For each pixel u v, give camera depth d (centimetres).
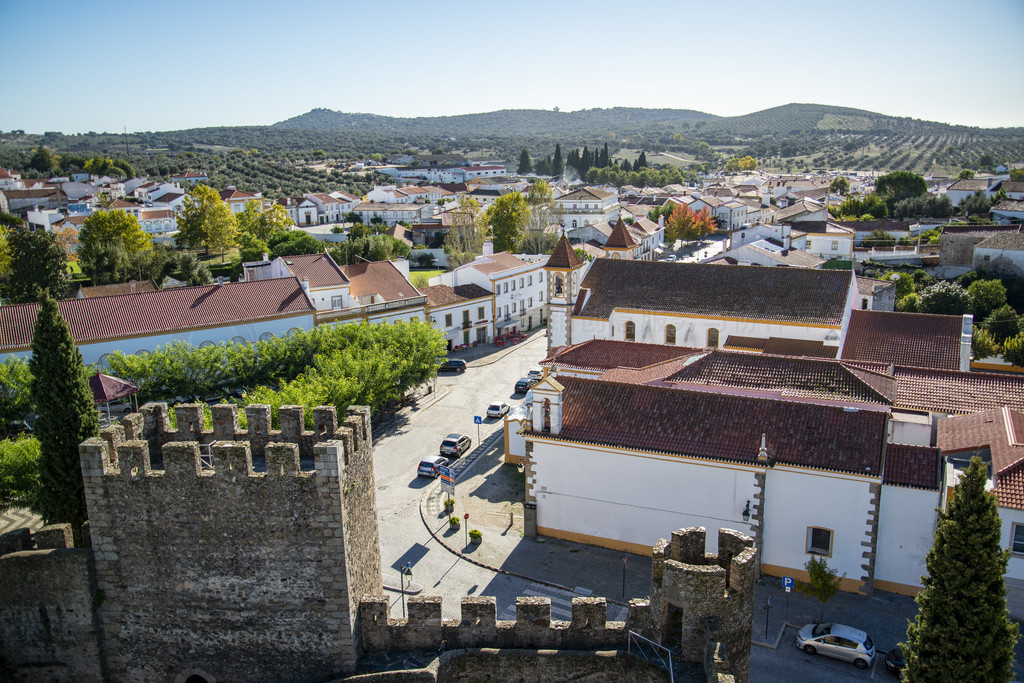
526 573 4725
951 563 2891
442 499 5788
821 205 18150
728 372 5641
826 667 3825
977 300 10169
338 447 2795
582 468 4966
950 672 2927
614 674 2953
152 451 3366
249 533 2894
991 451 4203
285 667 3031
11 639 3000
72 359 3628
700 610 2797
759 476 4438
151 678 3095
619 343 6744
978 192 18762
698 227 18988
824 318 6850
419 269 16175
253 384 6988
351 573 2973
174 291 8031
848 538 4378
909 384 5641
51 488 3697
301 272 9050
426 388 8619
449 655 3022
